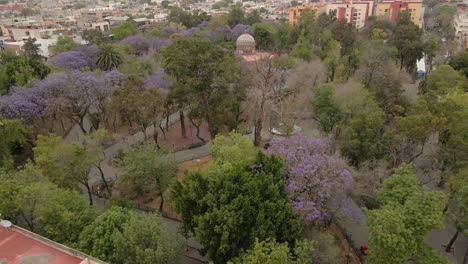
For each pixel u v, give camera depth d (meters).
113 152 58.56
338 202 36.66
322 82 71.31
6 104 50.94
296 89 63.78
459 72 74.44
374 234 29.89
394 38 97.56
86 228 31.50
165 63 60.53
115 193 47.59
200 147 60.22
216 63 54.06
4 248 26.11
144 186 43.09
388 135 47.34
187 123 70.75
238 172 32.31
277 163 34.16
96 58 79.69
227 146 39.91
